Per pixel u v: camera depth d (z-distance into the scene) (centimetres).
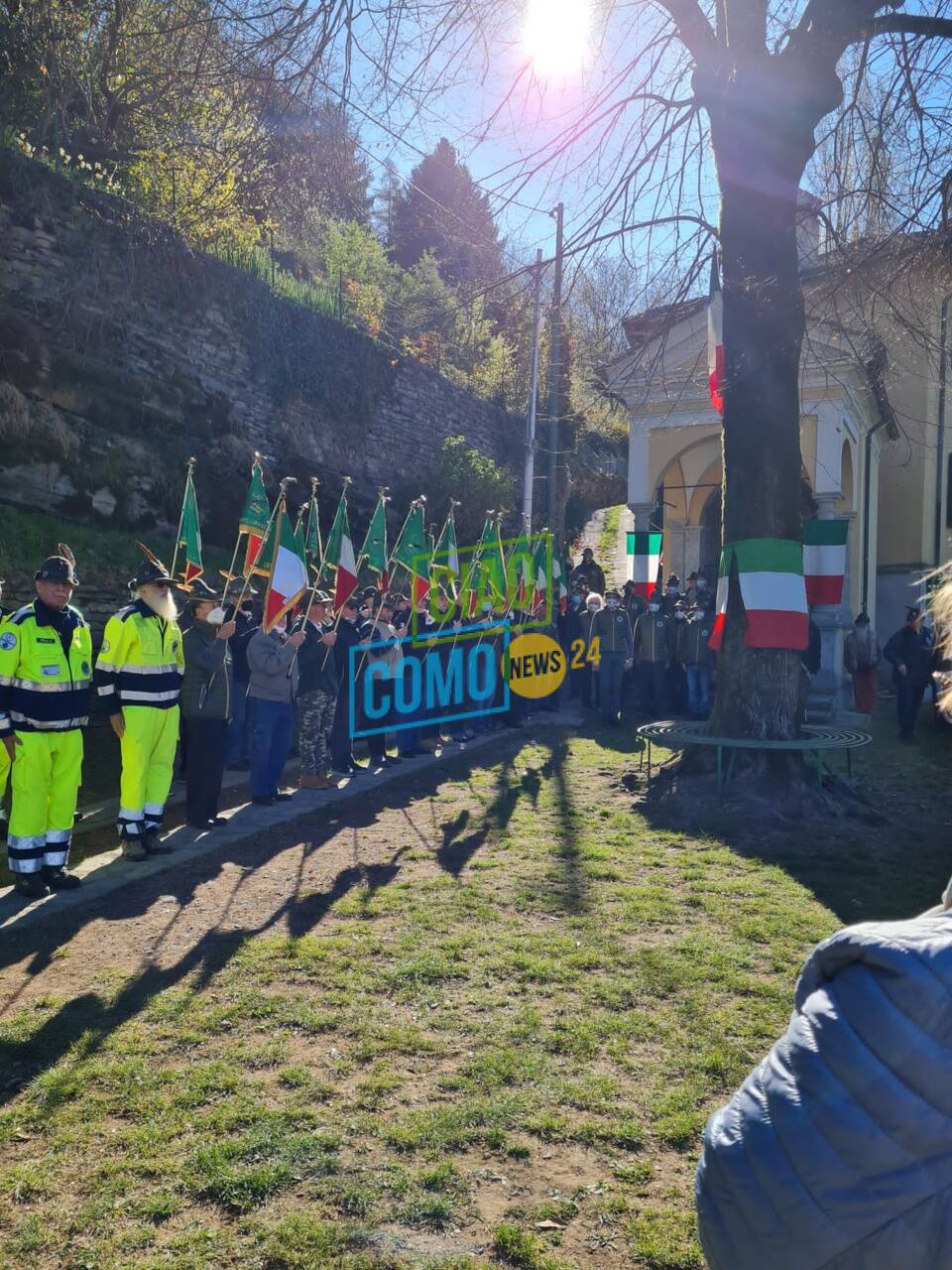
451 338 1475
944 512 2225
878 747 1270
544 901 598
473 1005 443
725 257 869
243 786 968
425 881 638
